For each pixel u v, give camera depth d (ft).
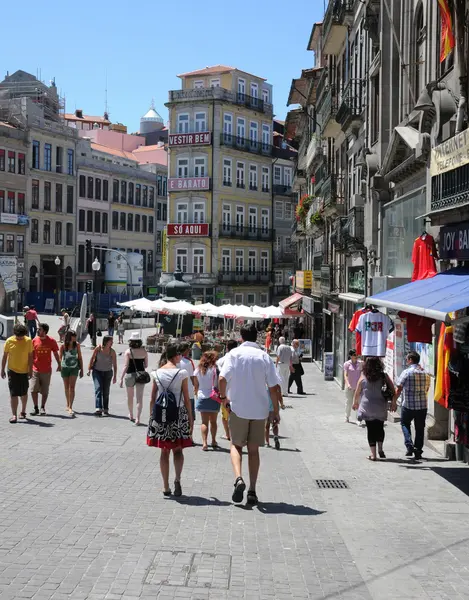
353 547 25.96
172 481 35.86
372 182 72.38
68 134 277.85
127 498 32.07
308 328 175.32
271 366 31.45
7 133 251.19
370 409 43.16
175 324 155.84
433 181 48.60
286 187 275.59
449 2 47.55
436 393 40.60
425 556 25.12
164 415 32.19
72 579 22.02
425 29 59.98
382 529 28.30
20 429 50.57
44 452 42.52
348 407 63.05
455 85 47.32
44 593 20.85
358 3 92.94
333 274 114.52
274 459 43.45
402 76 67.05
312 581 22.50
